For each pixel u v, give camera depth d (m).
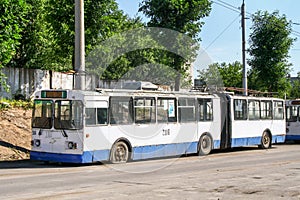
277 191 11.30
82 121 16.42
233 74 46.75
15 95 27.91
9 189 11.49
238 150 24.73
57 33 27.88
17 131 21.73
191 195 10.70
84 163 17.44
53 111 16.92
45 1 34.28
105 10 26.11
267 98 25.97
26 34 34.44
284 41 34.72
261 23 34.81
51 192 11.06
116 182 12.83
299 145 28.88
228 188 11.72
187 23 25.58
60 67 37.97
